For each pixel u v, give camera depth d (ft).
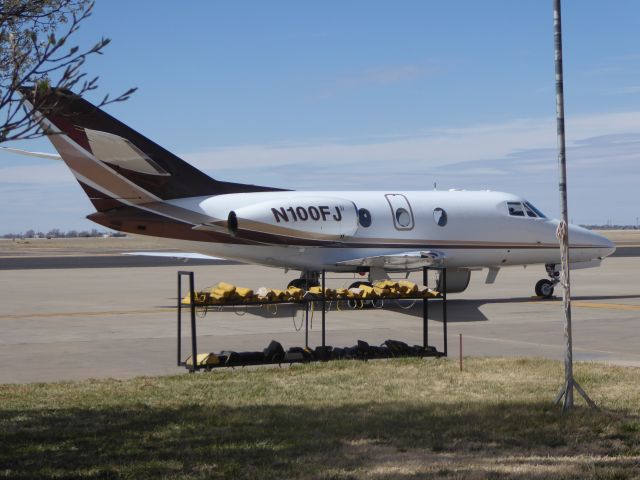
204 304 42.68
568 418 29.58
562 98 31.22
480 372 39.83
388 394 34.78
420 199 86.02
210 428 28.71
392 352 44.98
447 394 34.65
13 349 50.44
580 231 91.35
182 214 77.66
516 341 53.42
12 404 32.89
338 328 61.31
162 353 48.80
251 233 78.33
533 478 22.35
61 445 26.50
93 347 51.34
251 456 24.99
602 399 33.06
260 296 44.91
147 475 23.12
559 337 55.42
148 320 67.15
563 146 31.24
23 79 17.20
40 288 105.29
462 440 26.73
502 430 27.99
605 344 51.70
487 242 87.30
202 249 79.20
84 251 290.97
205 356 41.65
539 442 26.40
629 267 156.25
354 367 41.42
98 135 70.28
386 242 83.56
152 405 32.78
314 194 82.89
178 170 77.97
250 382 37.68
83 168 74.74
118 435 27.78
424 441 26.61
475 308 77.46
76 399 33.91
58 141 73.26
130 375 41.04
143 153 73.61
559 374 38.96
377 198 84.58
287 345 51.93
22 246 393.09
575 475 22.54
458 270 83.15
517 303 82.99
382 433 27.66
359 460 24.43
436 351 45.70
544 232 89.25
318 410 31.60
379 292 46.80
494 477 22.48
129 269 156.46
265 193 81.41
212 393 35.19
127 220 76.64
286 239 79.56
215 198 79.00
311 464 23.99
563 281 31.40
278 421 29.68
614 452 25.21
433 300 85.92
